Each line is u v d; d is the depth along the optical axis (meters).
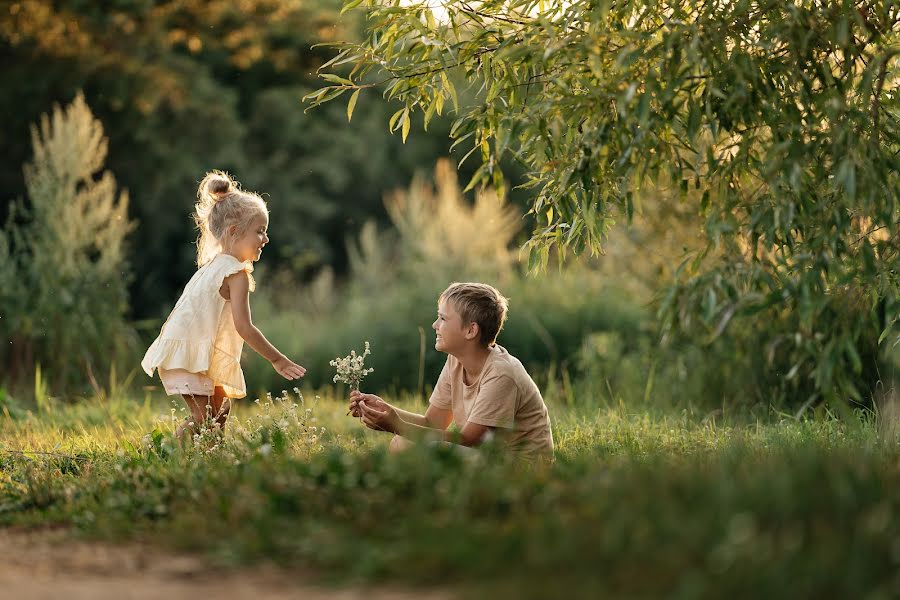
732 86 5.21
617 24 5.68
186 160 23.70
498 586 3.00
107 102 21.58
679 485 3.64
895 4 5.48
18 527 4.57
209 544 3.83
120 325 13.45
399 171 30.91
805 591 2.81
